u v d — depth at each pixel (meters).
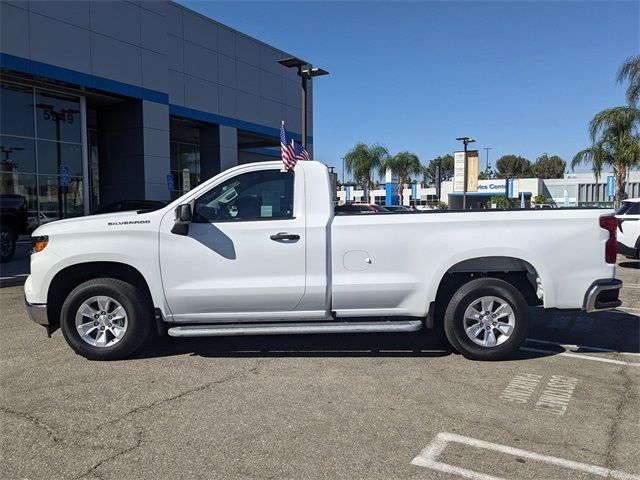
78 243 5.69
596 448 3.83
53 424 4.23
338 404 4.61
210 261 5.66
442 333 6.45
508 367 5.62
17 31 17.44
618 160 25.00
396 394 4.84
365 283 5.70
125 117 22.50
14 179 19.41
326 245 5.68
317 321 5.91
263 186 5.84
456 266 5.92
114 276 5.96
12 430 4.12
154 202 16.47
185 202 5.75
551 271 5.68
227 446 3.85
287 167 5.77
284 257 5.68
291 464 3.60
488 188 66.50
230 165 28.52
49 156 20.52
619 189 25.81
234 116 28.67
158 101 22.70
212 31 27.03
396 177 44.44
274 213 5.79
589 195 64.00
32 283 5.80
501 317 5.79
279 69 32.19
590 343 6.55
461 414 4.41
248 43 29.52
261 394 4.84
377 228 5.69
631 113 24.58
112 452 3.77
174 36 24.81
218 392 4.89
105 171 23.09
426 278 5.70
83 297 5.74
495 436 4.02
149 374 5.38
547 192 66.06
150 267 5.67
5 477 3.44
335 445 3.87
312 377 5.29
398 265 5.71
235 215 5.80
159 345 6.45
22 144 19.59
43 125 20.25
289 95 33.22
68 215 21.28
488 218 5.69
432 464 3.60
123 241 5.67
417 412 4.45
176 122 26.89
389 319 5.98
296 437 3.99
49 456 3.71
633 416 4.38
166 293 5.68
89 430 4.11
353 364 5.70
